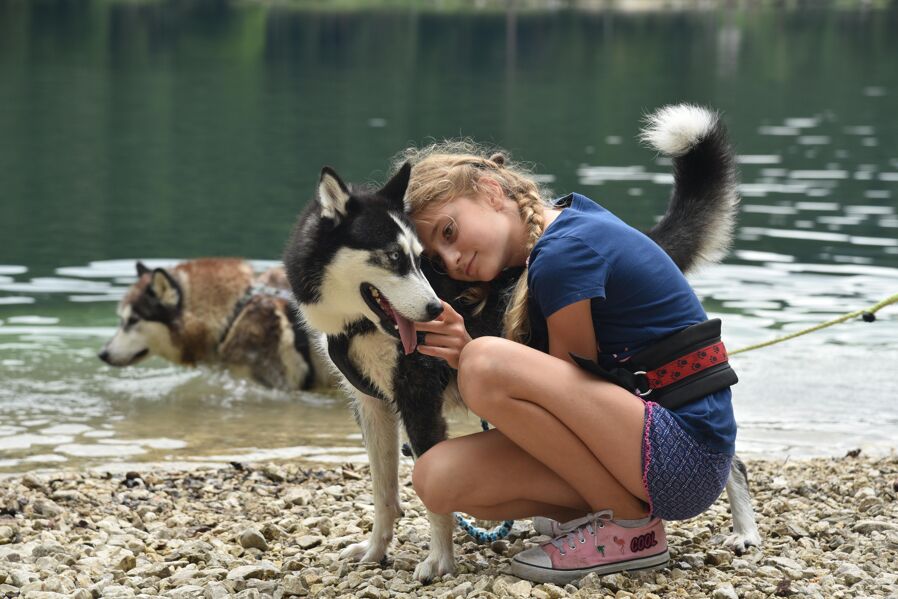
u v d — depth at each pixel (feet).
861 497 13.46
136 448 17.12
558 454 9.74
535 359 9.63
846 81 90.79
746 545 11.51
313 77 92.43
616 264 9.79
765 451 16.63
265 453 16.98
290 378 21.65
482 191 10.62
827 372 20.79
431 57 116.26
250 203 40.11
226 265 22.70
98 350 23.11
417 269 11.00
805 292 26.05
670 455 9.57
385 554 11.52
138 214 37.91
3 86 77.66
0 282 28.19
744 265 28.84
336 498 14.33
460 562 10.97
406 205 11.30
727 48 128.88
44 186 43.47
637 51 125.70
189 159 50.26
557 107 71.72
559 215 10.07
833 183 42.50
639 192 40.01
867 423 18.02
